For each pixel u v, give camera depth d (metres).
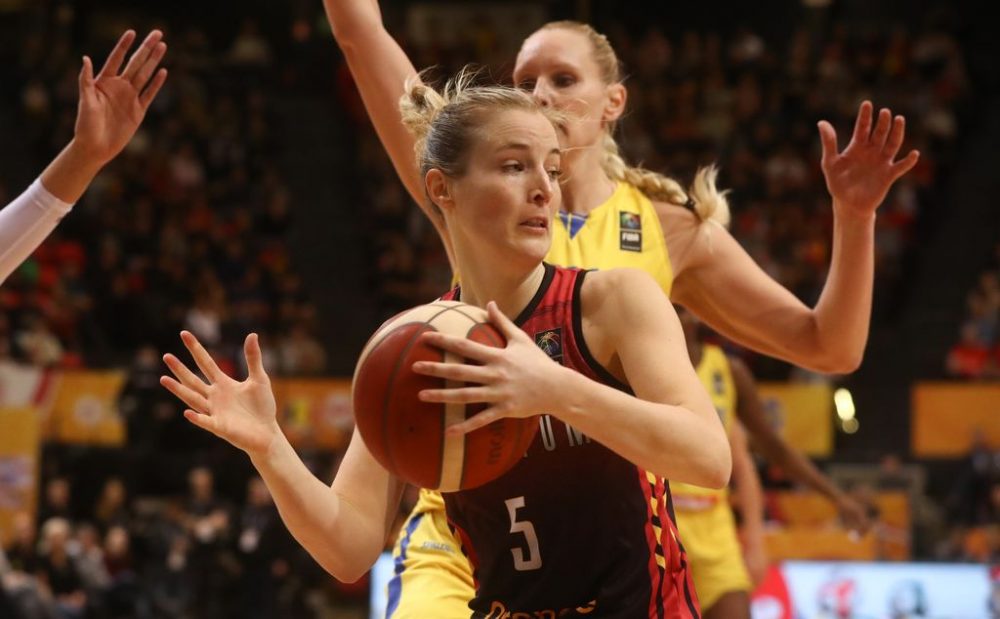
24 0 42.62
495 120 5.42
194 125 39.06
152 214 35.75
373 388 5.00
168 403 27.80
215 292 31.86
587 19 12.21
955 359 31.19
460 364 4.86
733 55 41.09
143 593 22.53
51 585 22.16
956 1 43.72
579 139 7.76
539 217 5.41
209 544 23.03
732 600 11.47
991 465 27.14
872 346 34.12
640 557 5.59
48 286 32.78
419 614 6.96
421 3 44.97
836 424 29.39
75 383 28.50
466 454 4.98
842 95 39.44
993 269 35.97
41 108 38.66
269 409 5.64
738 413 12.94
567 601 5.62
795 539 23.81
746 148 37.69
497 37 44.66
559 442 5.46
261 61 42.75
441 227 6.93
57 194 6.74
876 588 18.50
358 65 8.06
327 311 36.16
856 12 44.66
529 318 5.52
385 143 8.09
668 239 7.84
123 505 25.83
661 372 5.14
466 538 5.91
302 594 23.08
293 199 39.56
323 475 26.02
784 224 35.03
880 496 25.34
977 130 40.50
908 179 37.38
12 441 26.09
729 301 7.92
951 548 24.44
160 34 6.87
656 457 4.85
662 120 38.66
